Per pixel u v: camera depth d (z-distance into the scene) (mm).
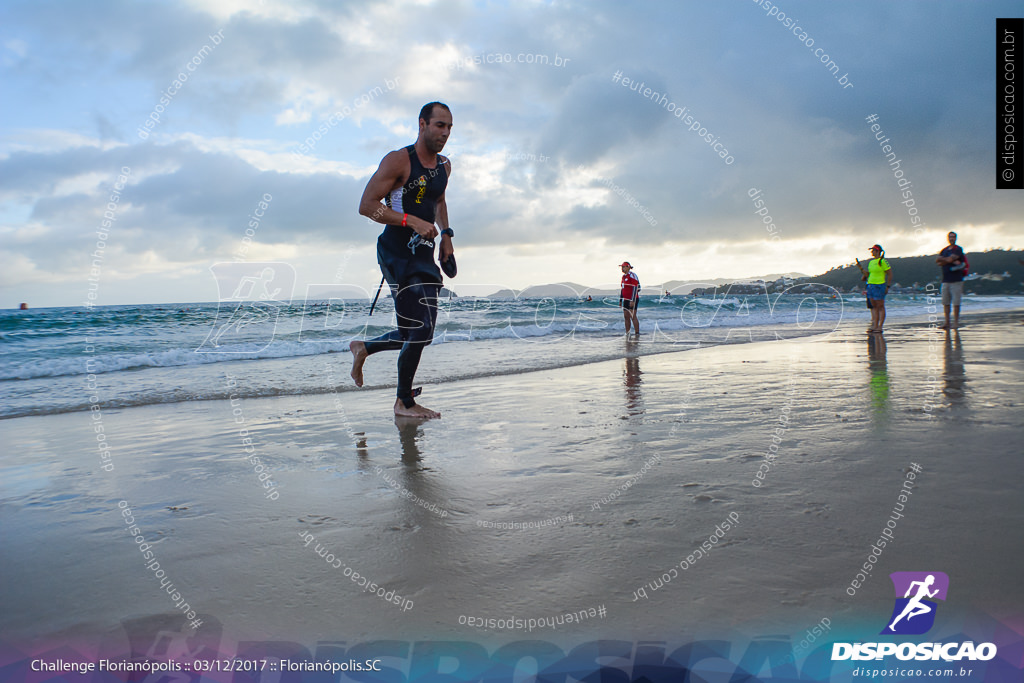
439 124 3309
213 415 3900
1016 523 1650
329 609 1329
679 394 4133
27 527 1870
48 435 3408
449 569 1500
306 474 2416
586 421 3316
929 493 1906
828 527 1668
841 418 3104
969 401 3410
